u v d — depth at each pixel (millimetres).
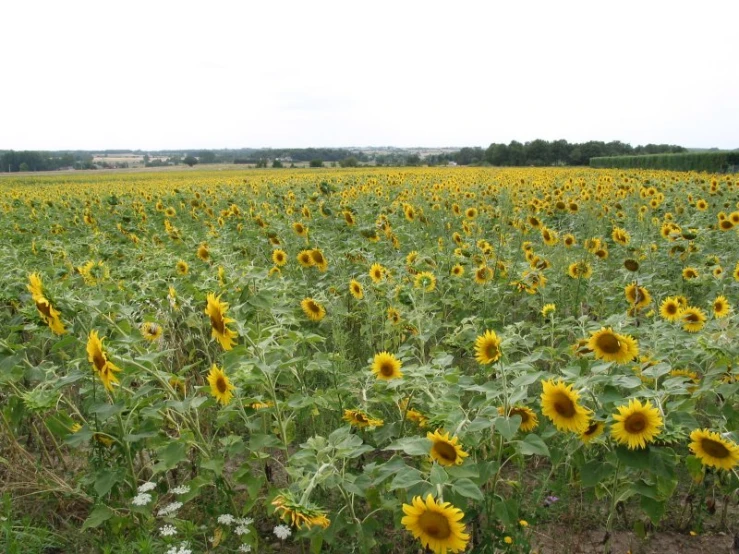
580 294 6547
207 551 3117
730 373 3279
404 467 2611
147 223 12492
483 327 5082
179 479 3855
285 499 2451
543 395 2766
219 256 6906
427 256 6527
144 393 3271
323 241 8203
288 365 3414
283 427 3330
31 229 12031
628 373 3180
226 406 3389
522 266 6727
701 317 4480
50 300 3164
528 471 3936
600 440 2861
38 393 3094
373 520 2916
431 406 3090
